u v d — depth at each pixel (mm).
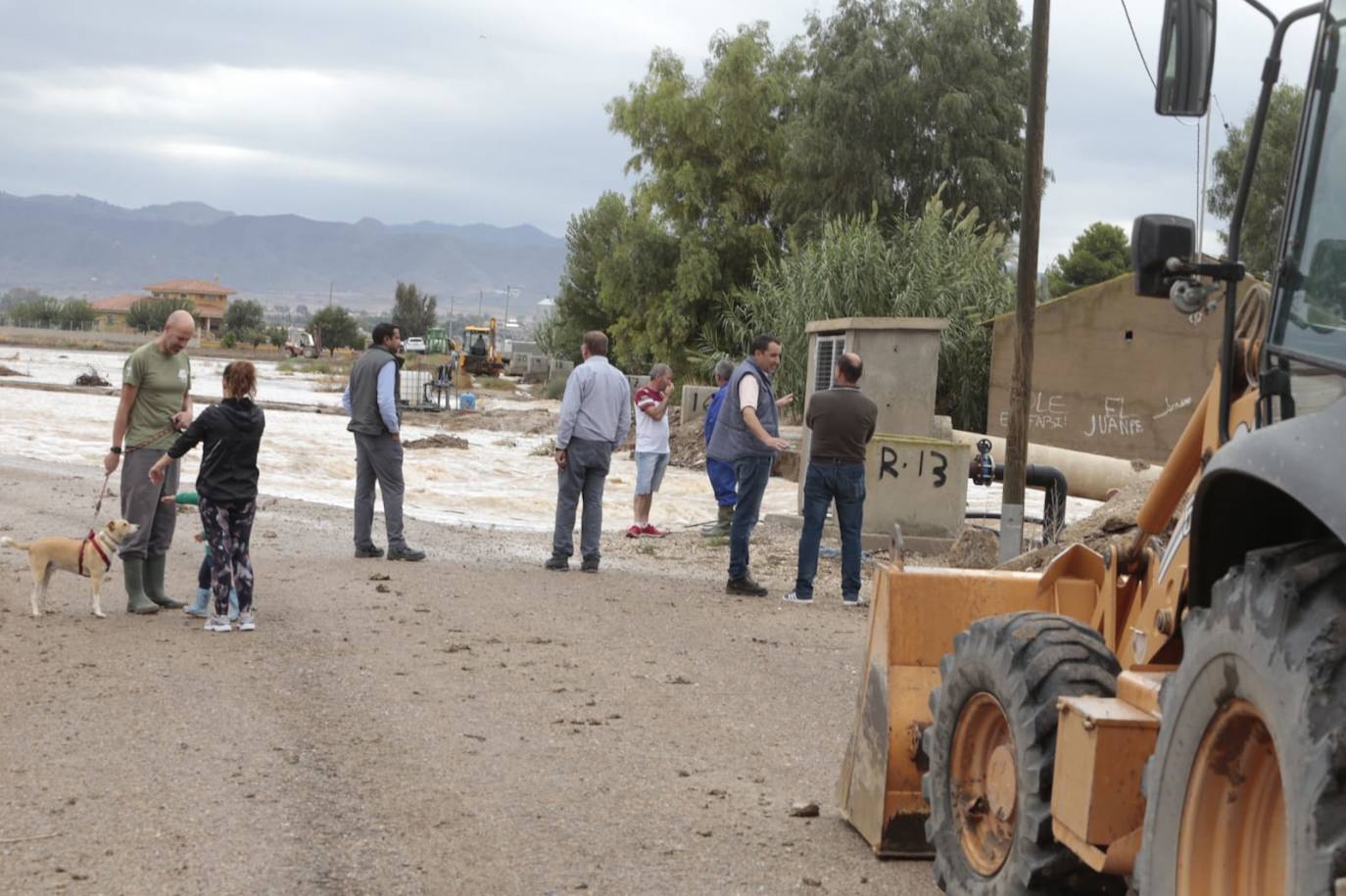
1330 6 3887
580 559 15336
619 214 64250
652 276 49469
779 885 5426
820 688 9078
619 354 51438
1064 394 30625
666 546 16688
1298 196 3971
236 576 10172
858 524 12547
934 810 5141
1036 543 15508
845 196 43094
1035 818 4398
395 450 14164
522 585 12836
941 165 42625
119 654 9219
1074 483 17656
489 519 19969
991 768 4848
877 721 5852
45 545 10500
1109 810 4094
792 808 6336
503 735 7551
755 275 41094
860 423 12391
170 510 10992
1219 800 3500
